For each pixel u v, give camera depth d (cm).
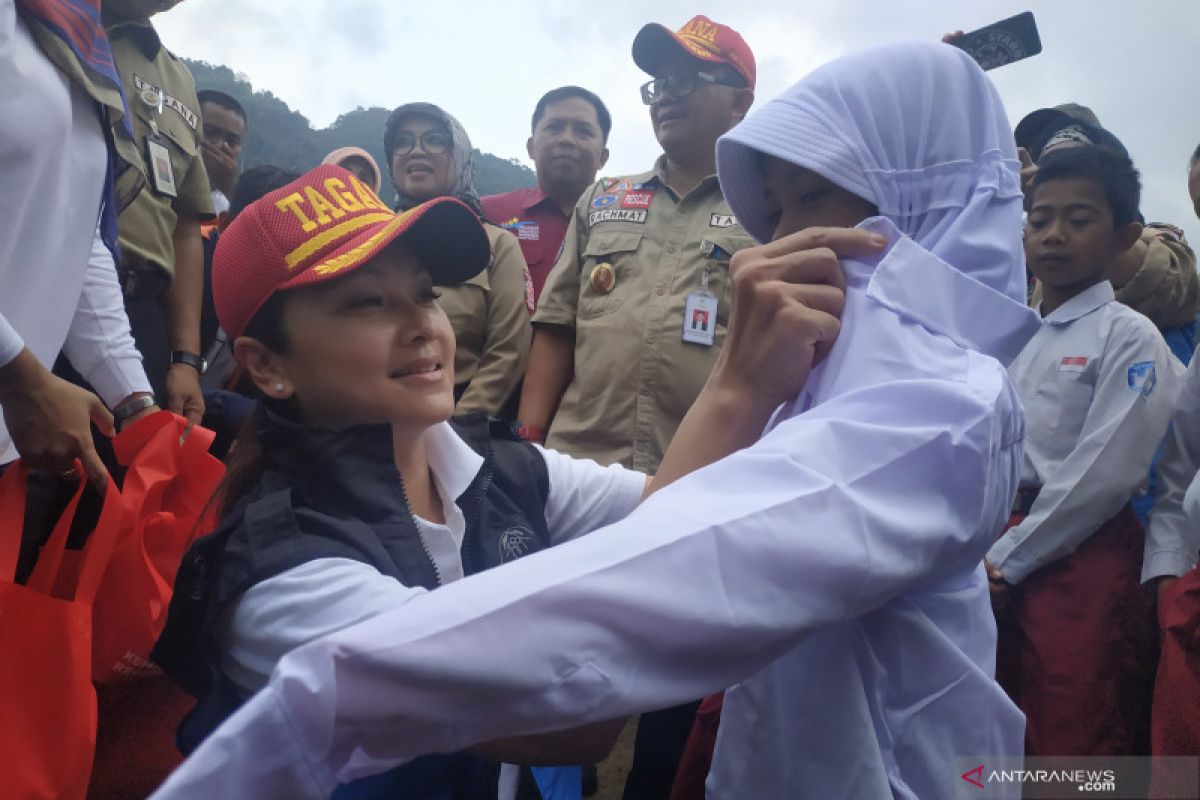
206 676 107
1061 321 245
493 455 135
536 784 133
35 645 132
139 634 150
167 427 166
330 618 97
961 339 108
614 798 238
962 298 110
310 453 113
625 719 112
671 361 261
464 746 75
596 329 274
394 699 70
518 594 72
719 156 133
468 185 363
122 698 153
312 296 119
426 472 129
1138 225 240
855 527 84
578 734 108
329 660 68
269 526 104
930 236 117
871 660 104
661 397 262
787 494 84
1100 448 221
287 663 69
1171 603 175
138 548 152
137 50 261
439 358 123
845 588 83
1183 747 165
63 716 132
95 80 176
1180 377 229
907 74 119
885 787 100
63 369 231
